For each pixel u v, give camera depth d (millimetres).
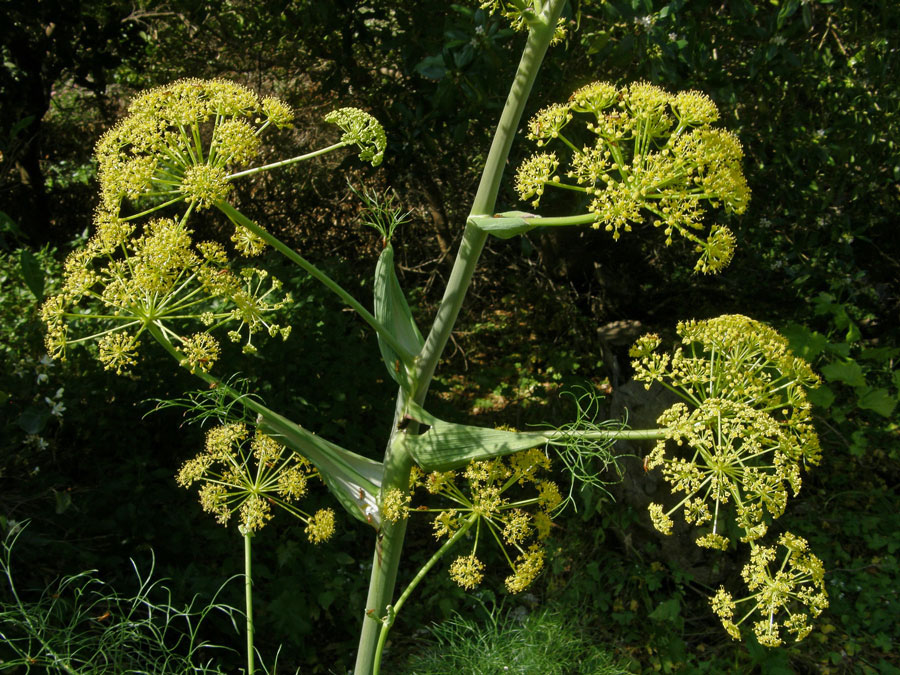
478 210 1275
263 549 3514
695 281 6527
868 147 4934
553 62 3836
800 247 5484
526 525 1469
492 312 7008
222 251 1319
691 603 3852
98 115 8016
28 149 6695
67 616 2666
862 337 6090
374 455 4098
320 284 4922
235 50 6637
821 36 4898
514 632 2998
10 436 3178
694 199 1187
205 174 1210
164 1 6293
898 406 4805
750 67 3678
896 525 4059
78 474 3615
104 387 3672
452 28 3279
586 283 6652
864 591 3768
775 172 4871
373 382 4453
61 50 5973
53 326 1268
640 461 3799
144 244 1279
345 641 3525
